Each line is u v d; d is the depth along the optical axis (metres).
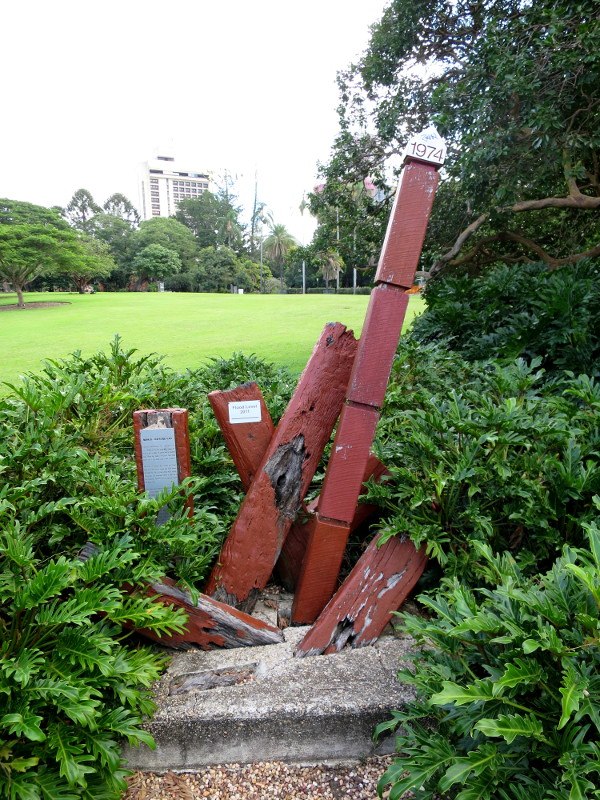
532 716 1.48
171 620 2.05
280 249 58.22
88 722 1.61
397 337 2.37
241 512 2.53
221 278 53.84
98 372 4.25
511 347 5.30
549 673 1.57
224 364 5.24
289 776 1.92
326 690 2.02
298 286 62.69
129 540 2.11
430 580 2.64
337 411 2.61
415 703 1.82
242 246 64.31
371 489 2.65
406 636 2.41
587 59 4.62
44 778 1.64
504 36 5.32
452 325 6.48
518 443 2.52
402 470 2.56
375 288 2.39
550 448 2.77
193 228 64.38
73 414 3.48
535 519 2.36
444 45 7.68
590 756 1.37
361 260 9.77
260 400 2.62
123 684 1.85
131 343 13.53
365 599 2.37
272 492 2.52
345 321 17.89
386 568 2.43
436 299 7.30
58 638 1.86
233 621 2.35
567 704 1.31
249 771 1.95
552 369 5.28
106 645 1.80
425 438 2.62
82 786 1.61
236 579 2.52
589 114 5.54
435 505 2.63
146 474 2.56
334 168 8.48
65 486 2.44
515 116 5.51
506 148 5.44
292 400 2.56
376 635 2.36
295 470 2.54
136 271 52.59
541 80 5.14
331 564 2.51
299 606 2.56
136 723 1.77
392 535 2.40
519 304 6.15
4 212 37.31
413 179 2.31
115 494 2.40
